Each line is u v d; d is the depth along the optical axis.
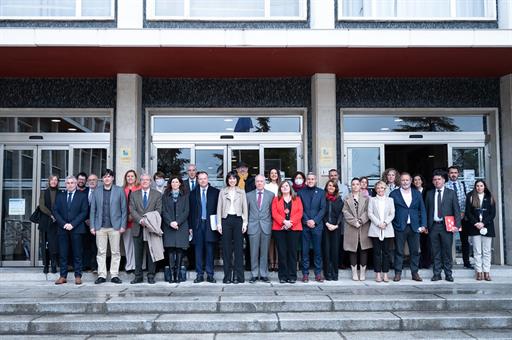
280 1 10.62
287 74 10.84
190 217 9.23
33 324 6.87
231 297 7.75
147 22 10.36
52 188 9.48
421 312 7.38
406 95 11.16
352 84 11.12
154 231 8.84
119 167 10.41
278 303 7.46
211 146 11.15
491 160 11.27
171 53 9.34
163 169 11.12
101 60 9.71
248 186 9.92
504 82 11.05
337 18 10.45
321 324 6.93
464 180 11.31
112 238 9.12
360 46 9.02
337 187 9.33
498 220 10.98
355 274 9.33
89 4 10.41
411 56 9.65
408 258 10.51
